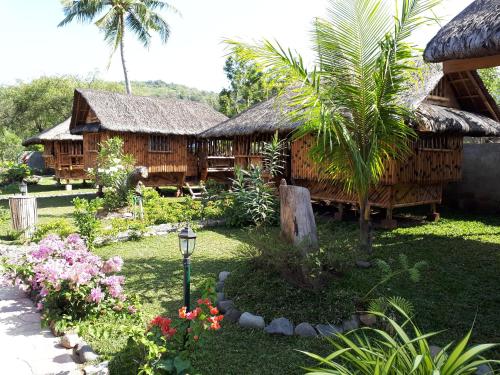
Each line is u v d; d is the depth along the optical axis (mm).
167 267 6434
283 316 4164
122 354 3289
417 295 4934
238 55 5988
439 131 8297
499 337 3871
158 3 24969
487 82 19703
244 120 12414
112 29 24406
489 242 7582
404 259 4754
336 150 6273
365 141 6223
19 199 8805
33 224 8891
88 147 16781
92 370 3301
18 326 4375
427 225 9234
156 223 9758
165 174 16812
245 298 4543
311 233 4863
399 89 5895
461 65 4418
